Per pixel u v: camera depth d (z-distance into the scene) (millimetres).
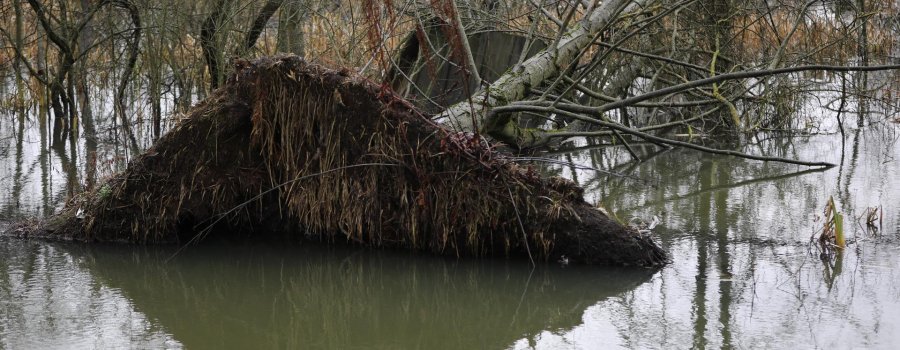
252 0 9891
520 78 7664
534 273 5352
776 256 5586
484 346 4230
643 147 10023
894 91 11906
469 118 6879
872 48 12398
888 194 7230
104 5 10969
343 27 10602
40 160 9008
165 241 5957
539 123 10266
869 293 4824
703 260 5539
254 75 5754
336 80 5660
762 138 10516
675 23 9820
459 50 6043
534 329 4453
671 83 10516
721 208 6941
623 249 5434
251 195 6016
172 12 10289
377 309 4781
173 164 5863
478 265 5512
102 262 5516
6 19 12008
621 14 9180
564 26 8000
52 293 4891
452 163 5555
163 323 4473
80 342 4160
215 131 5805
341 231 5949
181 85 10398
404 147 5609
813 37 10867
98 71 11984
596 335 4320
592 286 5094
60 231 5992
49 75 12414
